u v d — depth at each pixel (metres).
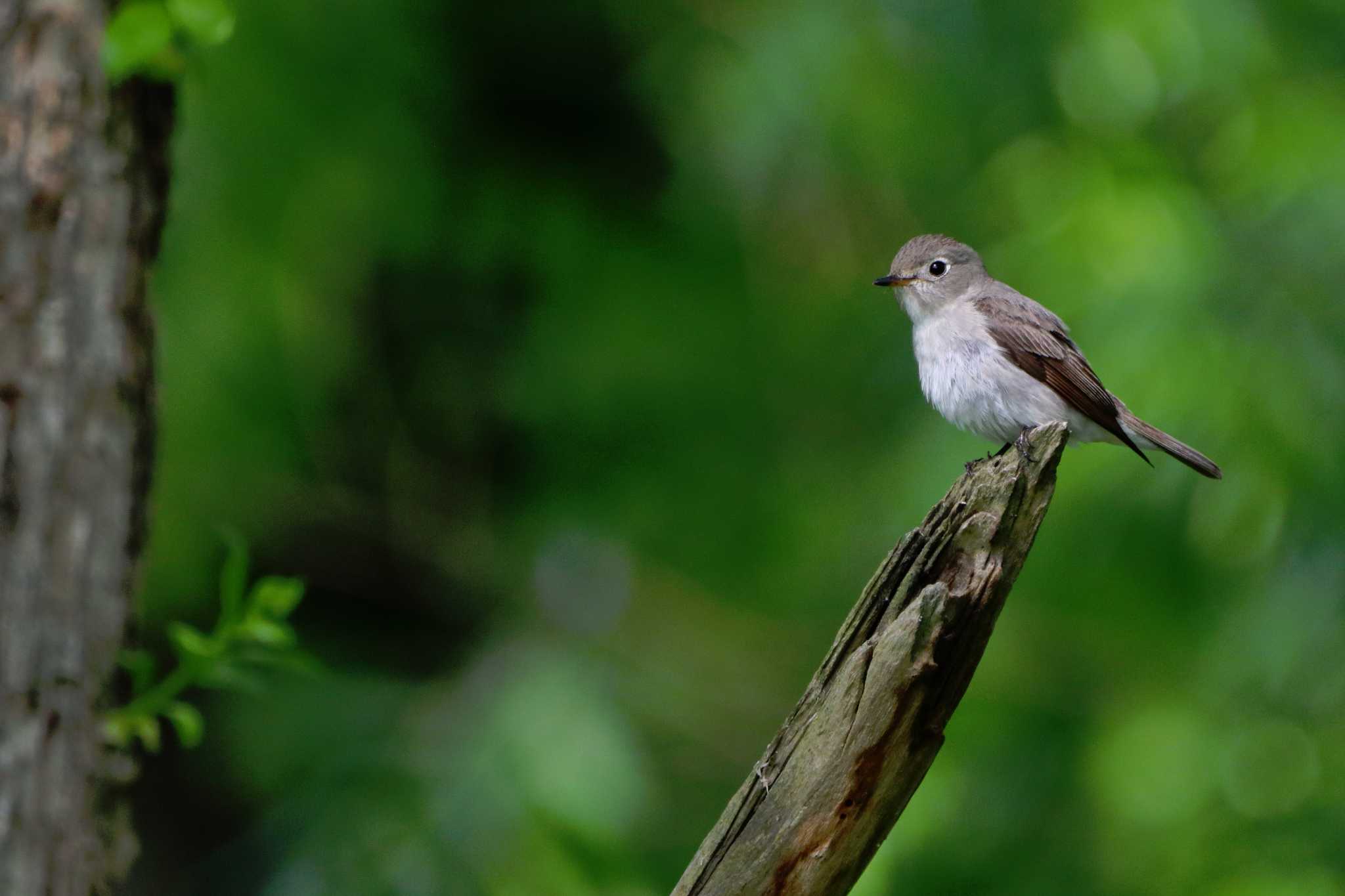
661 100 13.63
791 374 14.39
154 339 7.05
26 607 6.30
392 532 14.62
